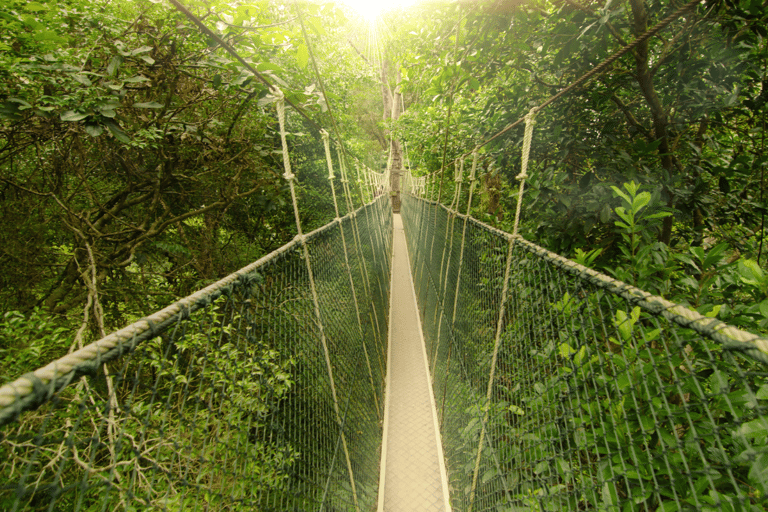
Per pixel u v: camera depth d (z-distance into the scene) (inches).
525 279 48.1
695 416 31.8
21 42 54.1
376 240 187.2
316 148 225.3
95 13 60.7
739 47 57.5
